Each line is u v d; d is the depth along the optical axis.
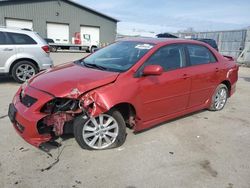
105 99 3.52
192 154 3.83
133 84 3.83
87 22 33.47
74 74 3.89
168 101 4.43
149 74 3.91
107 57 4.52
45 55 8.23
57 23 31.61
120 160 3.56
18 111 3.55
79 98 3.46
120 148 3.88
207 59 5.37
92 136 3.73
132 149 3.87
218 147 4.11
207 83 5.25
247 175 3.36
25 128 3.42
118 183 3.07
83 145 3.70
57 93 3.42
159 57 4.32
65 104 3.47
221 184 3.15
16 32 7.83
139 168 3.39
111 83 3.67
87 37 33.91
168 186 3.06
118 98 3.62
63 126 3.62
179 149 3.96
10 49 7.66
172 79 4.38
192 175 3.30
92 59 4.66
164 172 3.33
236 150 4.04
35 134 3.43
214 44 16.31
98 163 3.46
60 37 32.22
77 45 29.11
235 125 5.10
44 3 30.31
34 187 2.93
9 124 4.58
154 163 3.53
